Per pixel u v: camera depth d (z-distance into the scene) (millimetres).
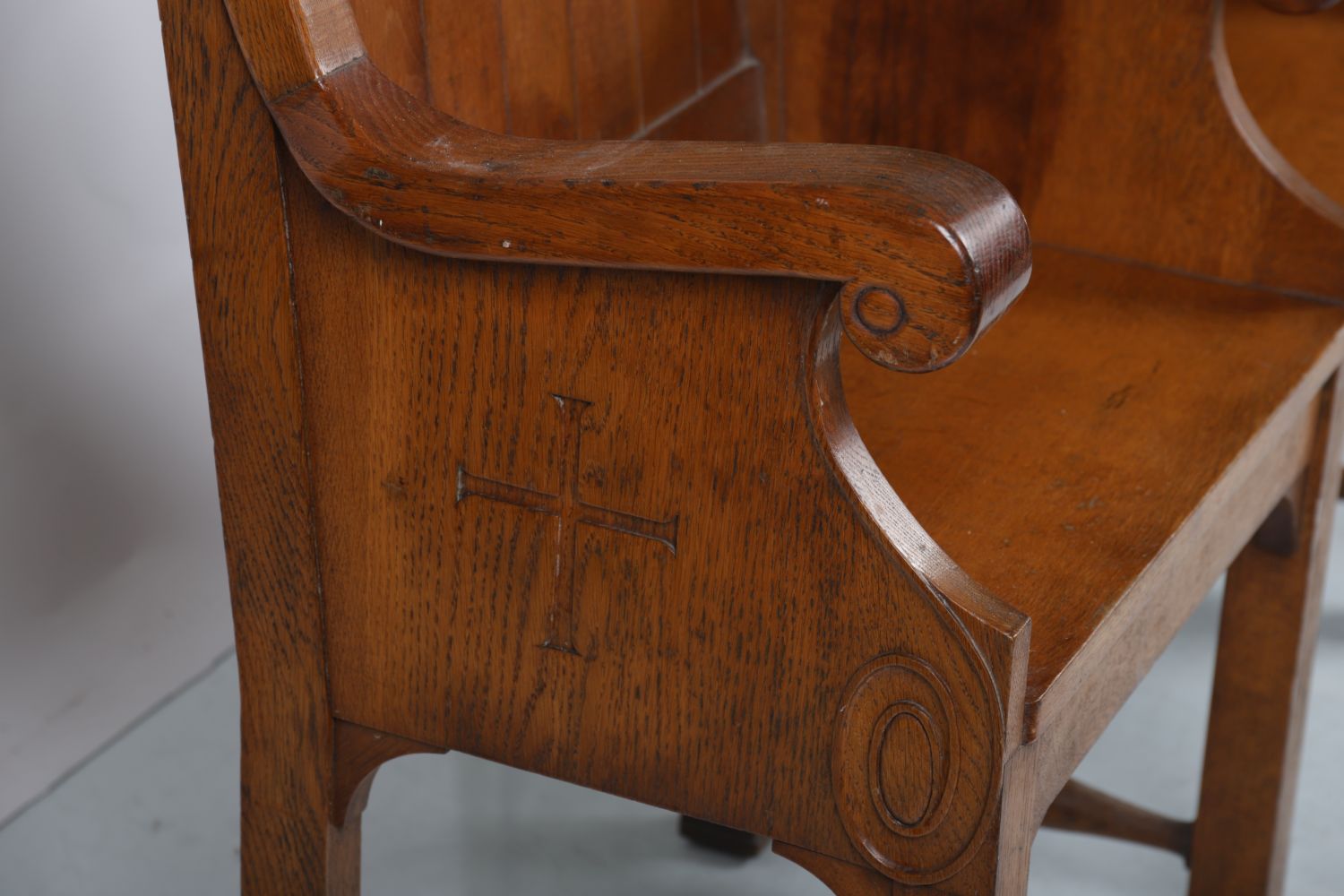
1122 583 1038
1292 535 1438
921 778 927
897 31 1482
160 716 1909
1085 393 1242
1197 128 1370
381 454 1029
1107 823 1637
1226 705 1542
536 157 919
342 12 957
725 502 931
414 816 1779
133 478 1816
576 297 931
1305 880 1725
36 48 1597
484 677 1054
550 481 980
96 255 1709
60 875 1671
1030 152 1450
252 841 1191
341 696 1116
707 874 1702
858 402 1240
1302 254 1355
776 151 875
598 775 1039
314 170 940
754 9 1532
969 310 791
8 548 1691
